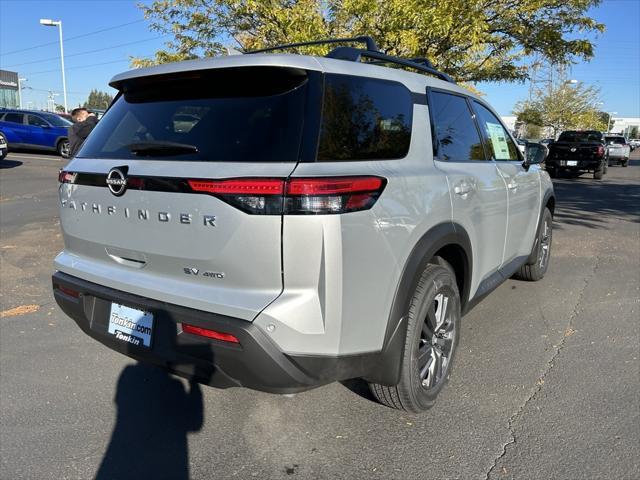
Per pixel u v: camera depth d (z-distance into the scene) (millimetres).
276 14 7746
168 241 2414
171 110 2678
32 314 4594
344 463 2615
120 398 3248
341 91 2465
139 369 3623
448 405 3121
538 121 44562
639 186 15758
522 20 9531
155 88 2828
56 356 3797
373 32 7828
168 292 2420
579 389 3287
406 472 2537
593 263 6273
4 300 4914
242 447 2764
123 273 2652
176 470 2584
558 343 3971
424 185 2705
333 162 2287
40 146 18938
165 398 3256
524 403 3131
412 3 7445
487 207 3523
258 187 2152
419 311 2725
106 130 2932
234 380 2361
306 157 2221
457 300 3148
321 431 2889
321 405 3148
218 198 2225
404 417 3006
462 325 4340
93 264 2834
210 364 2346
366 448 2730
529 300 4938
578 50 9406
